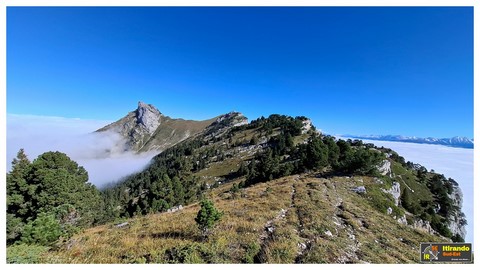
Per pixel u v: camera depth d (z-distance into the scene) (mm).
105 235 15406
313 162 50031
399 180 86250
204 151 162500
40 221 13555
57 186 25469
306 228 15078
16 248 11414
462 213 85438
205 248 11273
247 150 139875
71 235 15148
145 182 138625
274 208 19953
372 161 43438
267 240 12688
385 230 17391
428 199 82375
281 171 51156
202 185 95062
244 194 29000
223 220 16328
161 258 10805
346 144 61688
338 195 28250
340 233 15094
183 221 17281
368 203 28234
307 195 25547
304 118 156875
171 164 161375
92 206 31984
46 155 28391
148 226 17188
